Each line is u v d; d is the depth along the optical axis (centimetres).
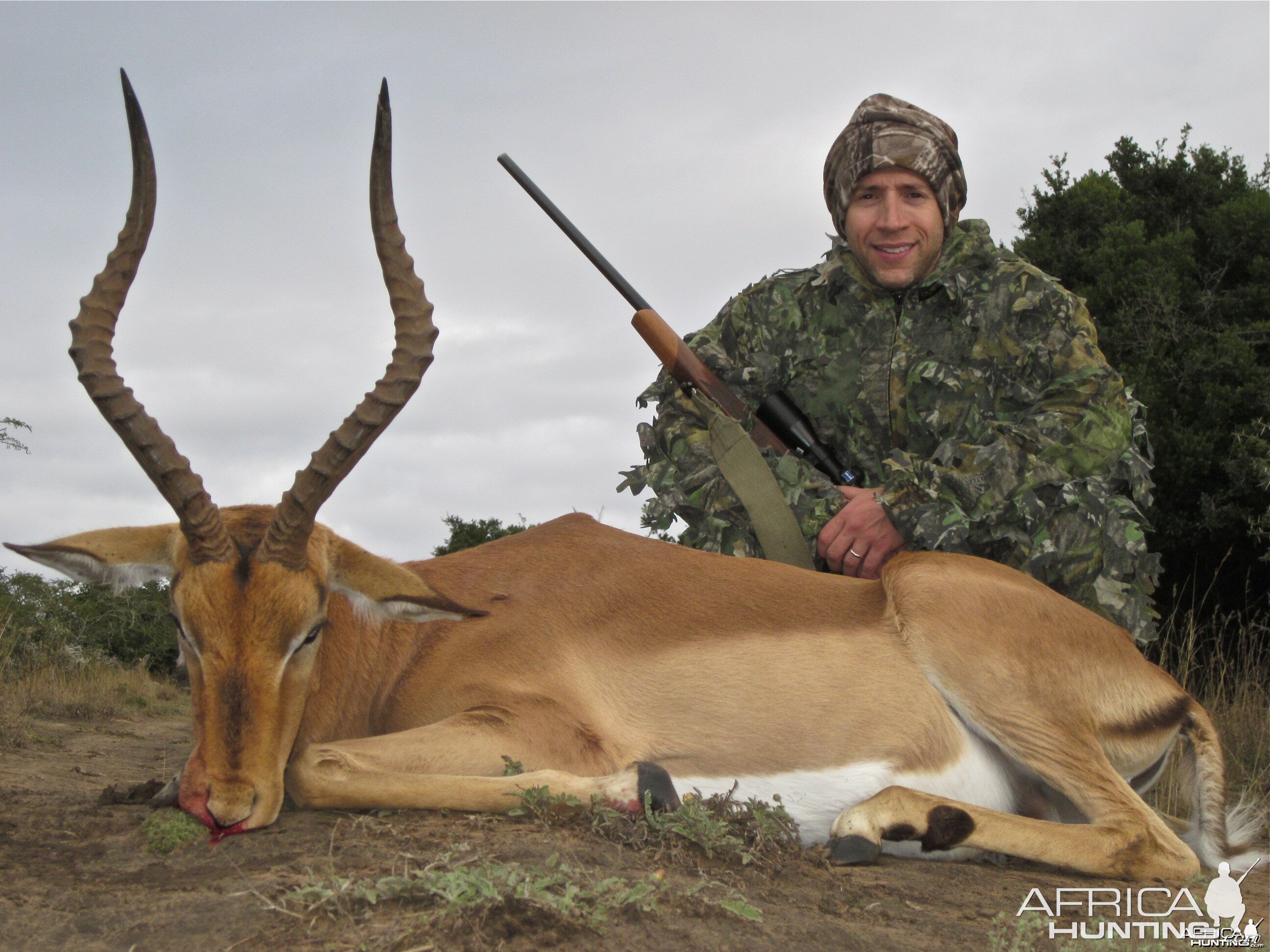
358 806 305
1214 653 795
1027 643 357
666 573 377
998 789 361
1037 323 472
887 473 456
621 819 291
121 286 300
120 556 315
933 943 244
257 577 297
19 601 1190
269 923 216
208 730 287
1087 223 1420
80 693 927
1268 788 525
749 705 350
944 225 502
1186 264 1309
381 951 201
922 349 494
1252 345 1207
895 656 361
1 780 418
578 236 554
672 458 506
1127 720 363
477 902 212
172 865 261
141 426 290
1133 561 432
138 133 304
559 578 374
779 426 500
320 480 299
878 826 319
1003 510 427
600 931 216
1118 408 453
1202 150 1446
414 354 315
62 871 255
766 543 455
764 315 528
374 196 320
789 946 227
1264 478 1038
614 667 354
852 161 501
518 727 332
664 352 515
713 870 275
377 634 363
